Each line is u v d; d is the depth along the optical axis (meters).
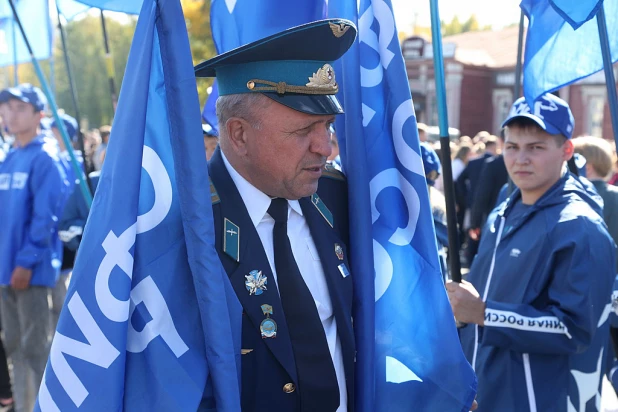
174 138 1.58
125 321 1.51
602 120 17.69
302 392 1.69
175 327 1.57
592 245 2.43
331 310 1.80
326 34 1.63
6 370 4.66
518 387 2.53
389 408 1.90
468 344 2.75
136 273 1.56
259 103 1.66
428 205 1.91
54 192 4.40
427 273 1.91
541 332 2.41
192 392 1.54
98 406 1.49
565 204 2.54
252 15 2.07
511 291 2.58
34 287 4.41
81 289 1.51
